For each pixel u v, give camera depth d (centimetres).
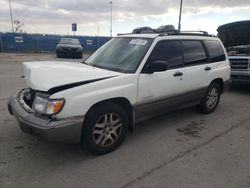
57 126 304
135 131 455
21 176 307
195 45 506
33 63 418
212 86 555
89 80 336
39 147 380
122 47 445
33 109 333
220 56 571
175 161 352
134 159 355
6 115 508
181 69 459
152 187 292
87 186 291
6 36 2783
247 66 743
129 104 385
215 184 301
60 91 311
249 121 525
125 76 369
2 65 1401
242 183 304
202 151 384
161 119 522
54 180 301
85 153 367
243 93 787
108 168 330
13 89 759
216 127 486
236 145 409
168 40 446
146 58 400
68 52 1925
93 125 342
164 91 430
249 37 897
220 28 955
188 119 527
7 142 392
